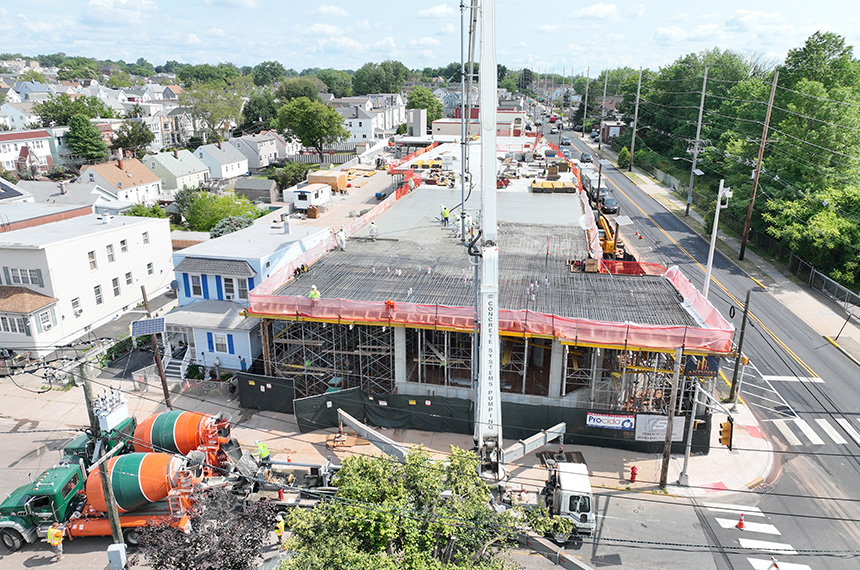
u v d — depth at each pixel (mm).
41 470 27641
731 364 37406
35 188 76500
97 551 22812
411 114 131125
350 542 15547
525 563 21922
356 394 30875
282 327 34250
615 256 49562
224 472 25562
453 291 33250
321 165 129375
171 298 50375
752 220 60500
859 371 36688
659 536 23078
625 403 29812
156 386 35062
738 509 24781
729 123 87062
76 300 41938
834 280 48094
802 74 66000
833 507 24969
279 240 43031
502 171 69812
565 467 24031
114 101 197625
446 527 16344
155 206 74625
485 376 23375
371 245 43281
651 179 95812
